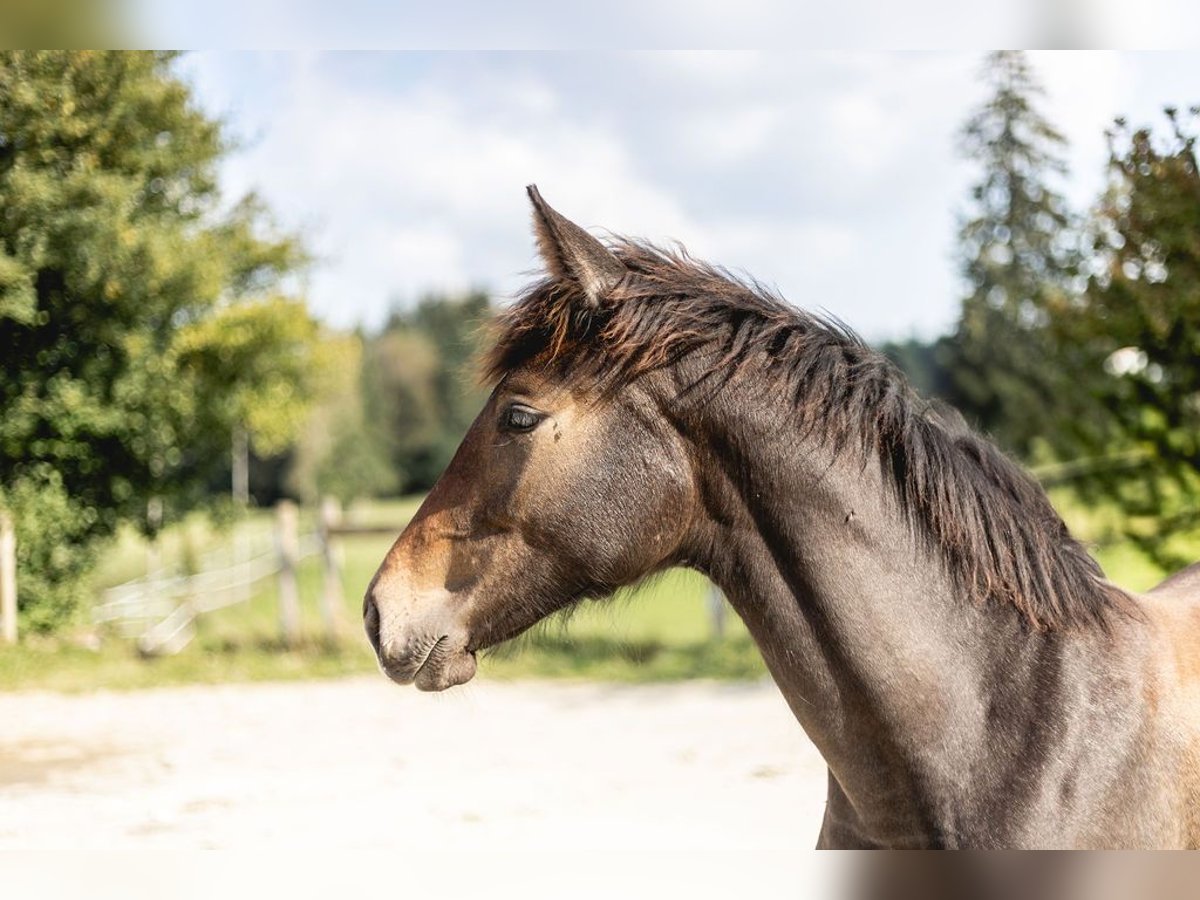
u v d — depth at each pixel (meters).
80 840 5.07
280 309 13.96
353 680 10.32
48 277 11.69
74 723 8.38
